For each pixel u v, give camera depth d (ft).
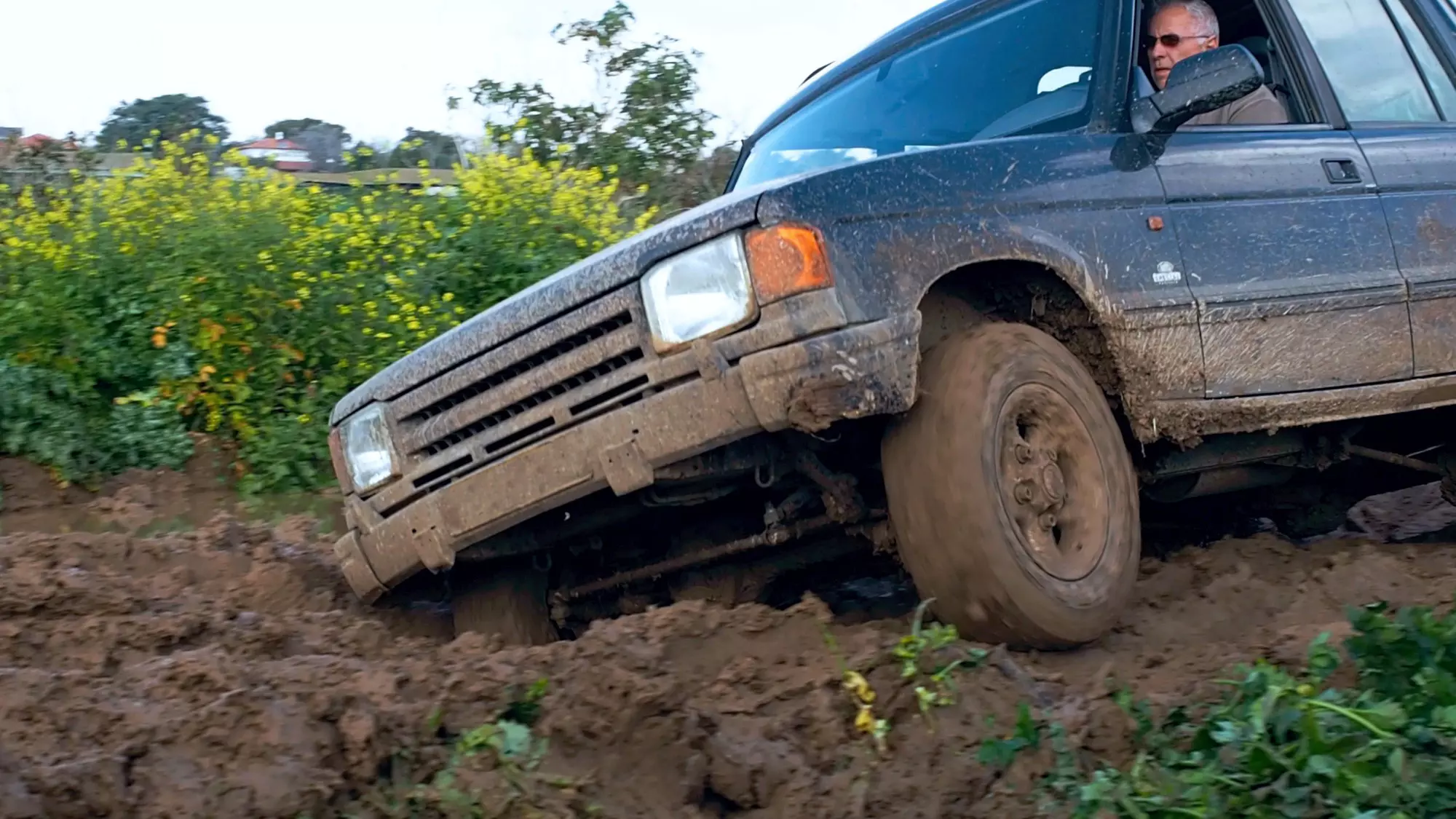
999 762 9.75
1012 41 15.99
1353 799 8.85
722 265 11.44
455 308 28.25
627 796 9.30
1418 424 18.24
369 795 8.79
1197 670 11.66
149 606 13.20
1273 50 17.13
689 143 42.45
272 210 28.96
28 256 26.91
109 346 25.55
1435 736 9.48
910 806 9.48
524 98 41.98
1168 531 18.06
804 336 11.22
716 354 11.44
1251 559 15.12
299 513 23.49
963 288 13.56
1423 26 18.71
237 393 25.36
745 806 9.51
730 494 13.69
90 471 23.97
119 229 27.14
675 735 9.64
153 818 8.11
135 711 9.09
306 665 10.37
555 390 12.52
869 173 12.08
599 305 12.05
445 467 13.44
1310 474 17.44
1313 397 15.02
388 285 28.09
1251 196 14.97
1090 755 10.02
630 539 15.11
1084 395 12.88
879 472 13.46
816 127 17.10
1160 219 14.06
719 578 14.57
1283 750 9.40
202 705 9.29
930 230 12.14
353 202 31.37
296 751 8.71
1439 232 16.52
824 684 10.44
